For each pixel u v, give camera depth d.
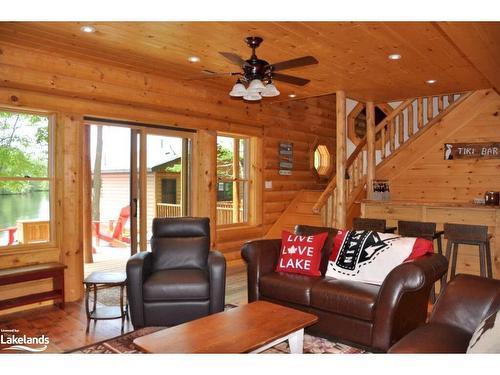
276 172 6.98
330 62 4.34
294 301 3.40
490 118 5.64
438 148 6.06
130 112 4.92
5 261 4.04
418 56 4.12
